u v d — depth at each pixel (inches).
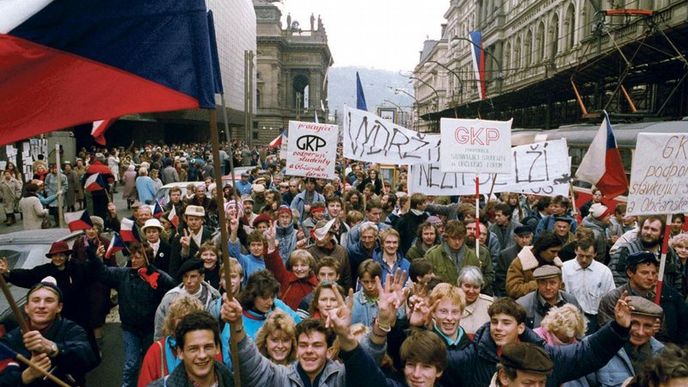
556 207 386.3
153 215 421.4
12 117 125.0
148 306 263.9
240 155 1258.0
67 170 735.7
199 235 335.0
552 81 1064.8
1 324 229.1
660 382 122.2
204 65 129.4
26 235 343.6
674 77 914.1
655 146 222.5
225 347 189.6
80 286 270.8
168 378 146.8
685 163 225.0
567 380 167.8
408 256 319.9
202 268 231.3
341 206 396.2
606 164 333.1
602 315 215.5
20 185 736.3
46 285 186.4
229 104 2278.5
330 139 459.8
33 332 157.0
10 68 123.6
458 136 318.7
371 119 404.8
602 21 1049.5
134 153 1393.9
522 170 411.5
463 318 221.5
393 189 723.4
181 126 2529.5
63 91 126.7
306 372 157.9
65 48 126.4
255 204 525.3
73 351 179.8
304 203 523.8
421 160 407.5
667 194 224.1
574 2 1504.7
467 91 2957.7
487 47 2458.2
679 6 930.7
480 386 168.1
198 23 129.6
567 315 176.6
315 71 4446.4
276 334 173.2
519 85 1994.3
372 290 220.1
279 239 357.4
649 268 210.8
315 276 265.0
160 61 128.7
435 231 315.9
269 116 4119.1
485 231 328.5
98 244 327.6
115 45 128.2
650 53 781.3
